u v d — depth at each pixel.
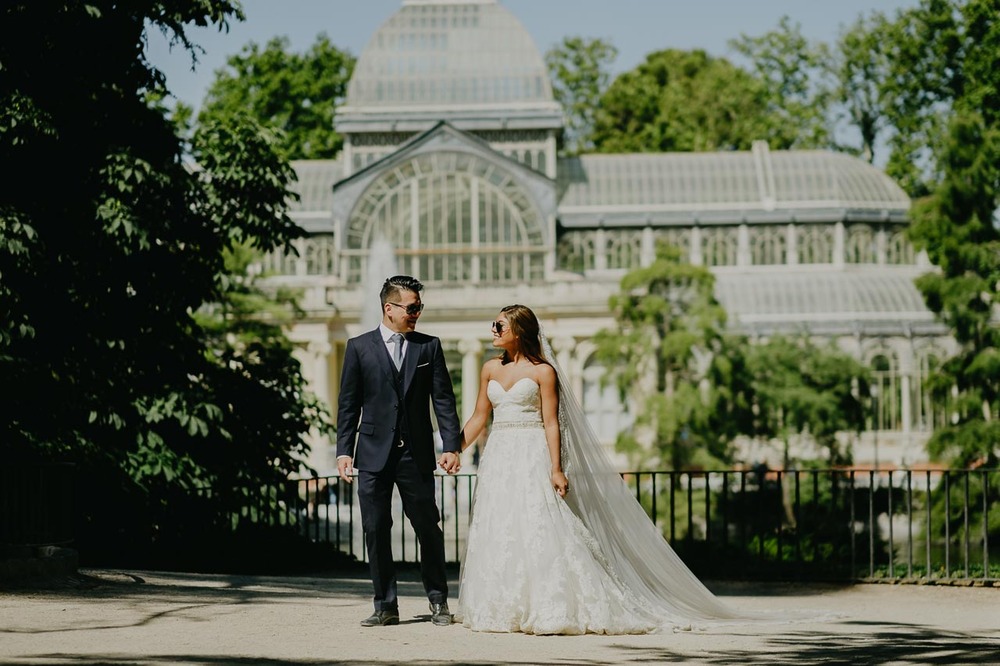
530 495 11.39
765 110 88.31
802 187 76.62
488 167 73.69
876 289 73.88
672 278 53.22
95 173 21.33
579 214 75.94
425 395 11.23
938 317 40.72
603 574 11.46
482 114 76.88
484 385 11.85
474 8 80.12
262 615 11.72
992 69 53.44
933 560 27.61
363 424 11.16
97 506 21.55
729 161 78.38
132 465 21.02
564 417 11.77
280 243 24.38
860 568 22.86
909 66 69.75
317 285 71.19
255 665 8.75
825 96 83.62
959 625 13.69
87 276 21.36
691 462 47.97
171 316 22.94
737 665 9.30
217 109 78.94
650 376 54.59
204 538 22.92
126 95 22.64
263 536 23.75
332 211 74.25
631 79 91.75
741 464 51.34
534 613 11.10
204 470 21.84
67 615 11.40
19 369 19.94
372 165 73.62
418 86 78.06
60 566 14.95
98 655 9.07
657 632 11.37
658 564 12.09
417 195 74.06
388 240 74.12
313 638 10.27
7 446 19.50
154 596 13.32
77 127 21.52
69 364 21.31
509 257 74.06
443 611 11.40
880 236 76.06
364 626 11.08
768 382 50.19
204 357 23.98
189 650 9.45
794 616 12.88
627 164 78.56
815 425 49.75
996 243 39.72
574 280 72.44
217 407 21.77
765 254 76.06
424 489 11.16
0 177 21.00
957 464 37.25
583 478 11.76
